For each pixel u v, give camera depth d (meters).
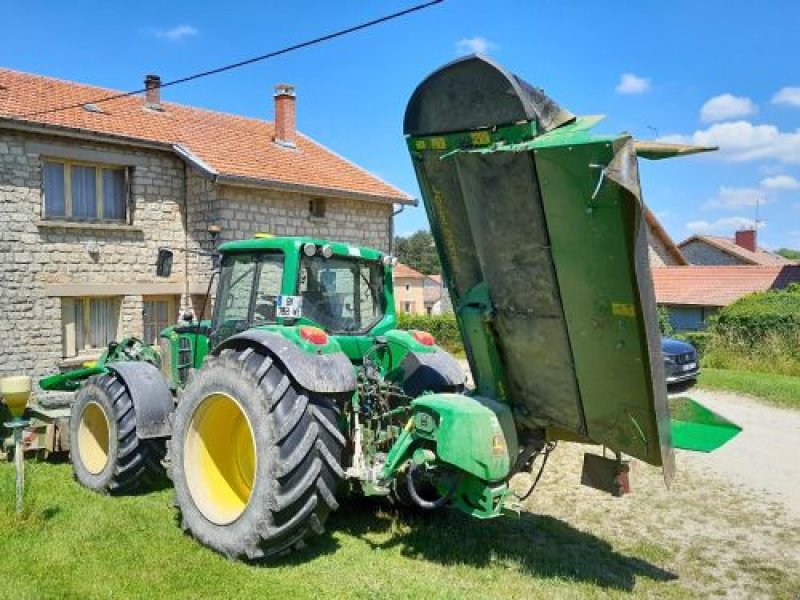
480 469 3.84
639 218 3.11
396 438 4.63
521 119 3.58
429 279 56.66
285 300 4.71
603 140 3.04
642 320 3.32
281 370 4.25
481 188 3.64
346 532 4.83
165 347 6.28
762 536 4.98
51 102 13.10
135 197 13.00
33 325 11.59
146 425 5.54
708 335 15.79
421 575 4.06
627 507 5.61
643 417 3.61
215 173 12.83
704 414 4.45
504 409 4.02
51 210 11.95
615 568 4.33
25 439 6.82
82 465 5.98
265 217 14.19
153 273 13.27
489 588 3.90
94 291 12.36
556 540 4.80
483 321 4.02
